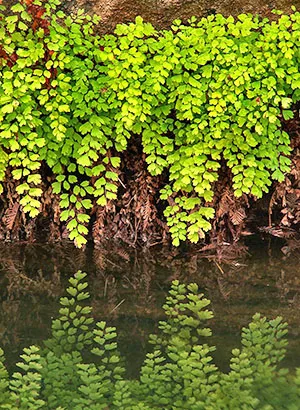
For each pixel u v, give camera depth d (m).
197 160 6.39
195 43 6.18
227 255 6.74
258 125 6.25
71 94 6.27
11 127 6.12
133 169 7.00
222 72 6.21
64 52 6.12
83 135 6.50
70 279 6.28
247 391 4.73
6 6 6.23
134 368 5.02
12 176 6.75
